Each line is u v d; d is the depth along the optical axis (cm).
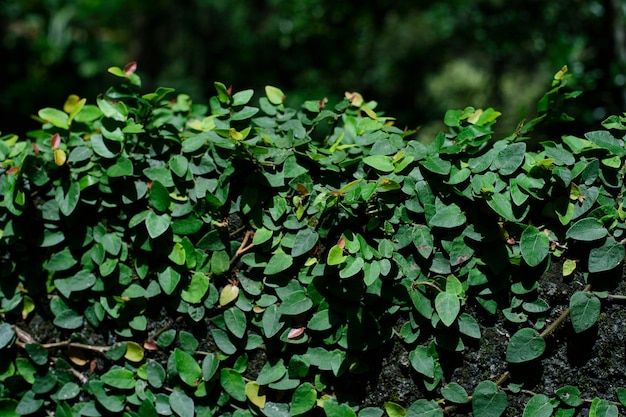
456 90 326
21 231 103
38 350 104
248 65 320
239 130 102
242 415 102
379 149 100
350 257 97
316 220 100
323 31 282
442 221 97
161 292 103
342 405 100
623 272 97
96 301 104
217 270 101
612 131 101
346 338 99
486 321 99
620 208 97
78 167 102
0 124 221
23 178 102
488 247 98
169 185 101
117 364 104
